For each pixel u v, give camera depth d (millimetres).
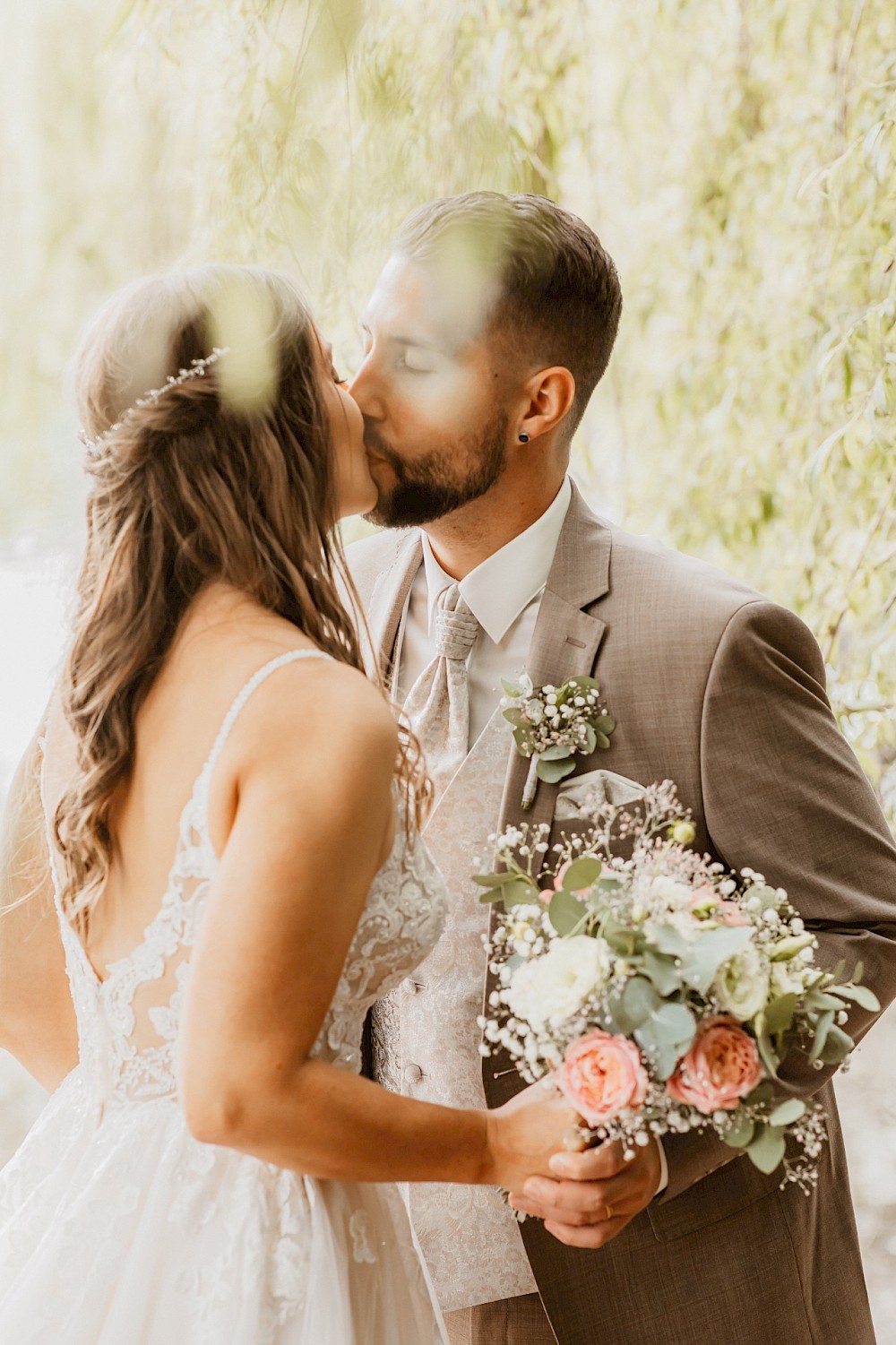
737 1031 1160
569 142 2682
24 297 2869
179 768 1133
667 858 1314
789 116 2637
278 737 1063
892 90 2400
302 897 1011
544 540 1637
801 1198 1551
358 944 1188
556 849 1424
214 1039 991
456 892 1559
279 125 2291
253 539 1182
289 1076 1003
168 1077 1185
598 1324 1492
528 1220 1486
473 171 2455
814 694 1552
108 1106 1242
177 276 1226
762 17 2648
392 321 1562
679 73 2770
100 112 2805
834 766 1516
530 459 1610
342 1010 1197
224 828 1086
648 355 2809
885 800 2473
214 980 997
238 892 1012
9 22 2840
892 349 2303
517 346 1556
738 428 2641
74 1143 1270
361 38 2332
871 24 2504
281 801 1032
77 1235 1164
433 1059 1563
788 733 1489
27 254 2875
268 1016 992
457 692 1628
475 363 1546
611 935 1172
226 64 2379
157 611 1173
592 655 1531
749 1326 1492
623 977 1160
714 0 2713
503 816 1516
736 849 1450
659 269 2793
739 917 1214
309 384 1238
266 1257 1130
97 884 1203
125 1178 1180
